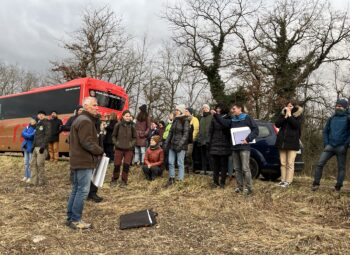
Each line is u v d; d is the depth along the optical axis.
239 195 7.99
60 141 15.12
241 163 8.20
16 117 18.47
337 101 8.07
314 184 8.27
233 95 26.64
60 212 6.92
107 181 10.02
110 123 11.73
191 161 11.02
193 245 5.24
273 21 27.50
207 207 7.14
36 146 9.78
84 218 6.53
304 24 27.38
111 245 5.23
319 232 5.66
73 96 15.48
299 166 9.93
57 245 5.20
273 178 10.34
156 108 33.16
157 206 7.29
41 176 9.88
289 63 26.69
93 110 5.81
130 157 9.42
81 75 31.14
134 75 34.16
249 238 5.50
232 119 8.27
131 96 34.25
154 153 9.95
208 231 5.83
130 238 5.53
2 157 16.56
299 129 8.70
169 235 5.66
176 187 8.80
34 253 4.92
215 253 4.94
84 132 5.64
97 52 31.39
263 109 24.77
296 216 6.66
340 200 7.45
